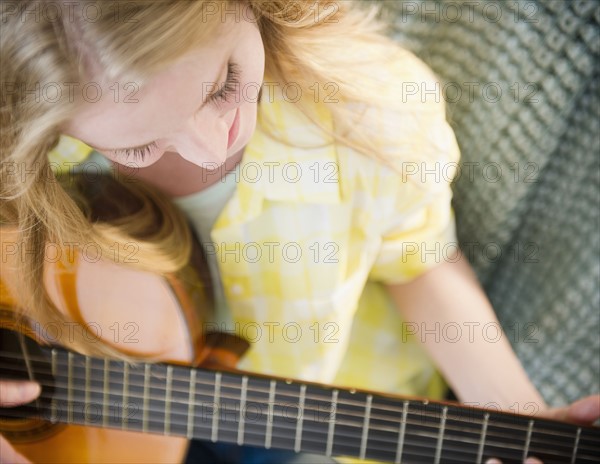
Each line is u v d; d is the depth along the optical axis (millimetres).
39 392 684
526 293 825
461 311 775
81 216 654
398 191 723
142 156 574
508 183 773
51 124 525
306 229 728
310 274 743
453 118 762
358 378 829
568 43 692
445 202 750
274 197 708
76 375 687
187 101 526
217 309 773
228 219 713
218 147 583
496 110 743
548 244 795
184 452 731
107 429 714
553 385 836
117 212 688
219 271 751
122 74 485
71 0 467
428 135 721
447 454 689
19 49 492
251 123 625
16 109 534
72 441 719
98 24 470
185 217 715
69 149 669
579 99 720
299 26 656
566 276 789
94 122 528
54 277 671
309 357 790
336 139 700
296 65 673
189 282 714
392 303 823
